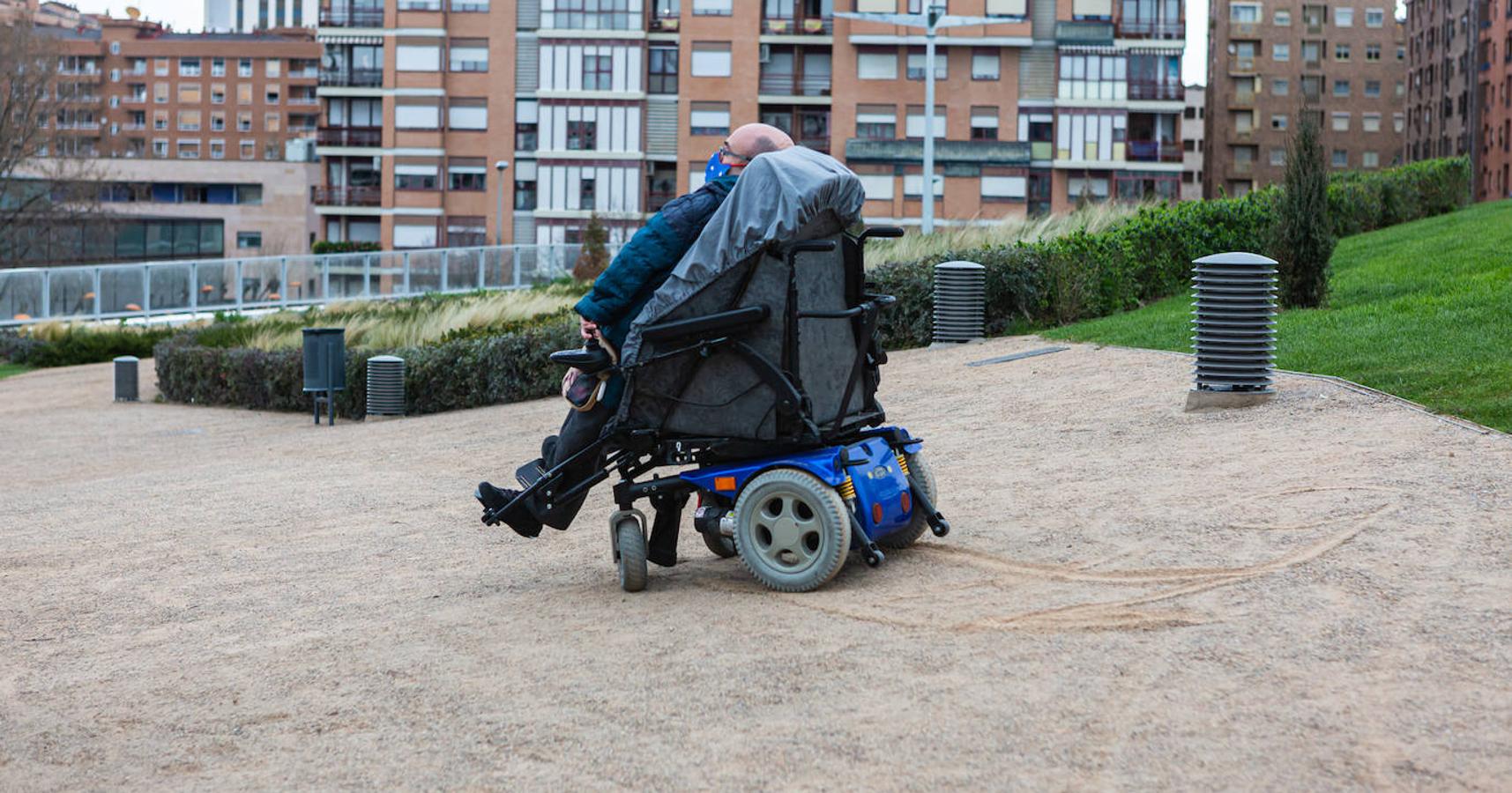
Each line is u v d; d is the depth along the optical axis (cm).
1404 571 516
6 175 7169
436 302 2906
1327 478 668
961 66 6575
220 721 471
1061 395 1062
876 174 6569
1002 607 521
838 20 6531
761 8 6588
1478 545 537
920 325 1647
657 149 6706
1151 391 1006
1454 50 8962
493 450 1239
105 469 1424
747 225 557
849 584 577
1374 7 11000
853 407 623
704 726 421
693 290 571
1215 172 11144
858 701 430
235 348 2209
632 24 6581
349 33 6812
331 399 1719
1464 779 347
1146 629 480
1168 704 408
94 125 13475
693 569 653
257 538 845
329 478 1125
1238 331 885
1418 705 393
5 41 6981
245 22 16775
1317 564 538
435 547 774
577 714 443
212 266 4112
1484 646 434
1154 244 1811
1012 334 1622
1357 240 2220
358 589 670
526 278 4872
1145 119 6662
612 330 590
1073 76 6575
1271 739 378
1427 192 2670
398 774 406
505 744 422
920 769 375
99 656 575
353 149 6906
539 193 6675
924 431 990
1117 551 588
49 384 2703
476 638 548
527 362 1750
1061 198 6638
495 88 6725
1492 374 822
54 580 750
